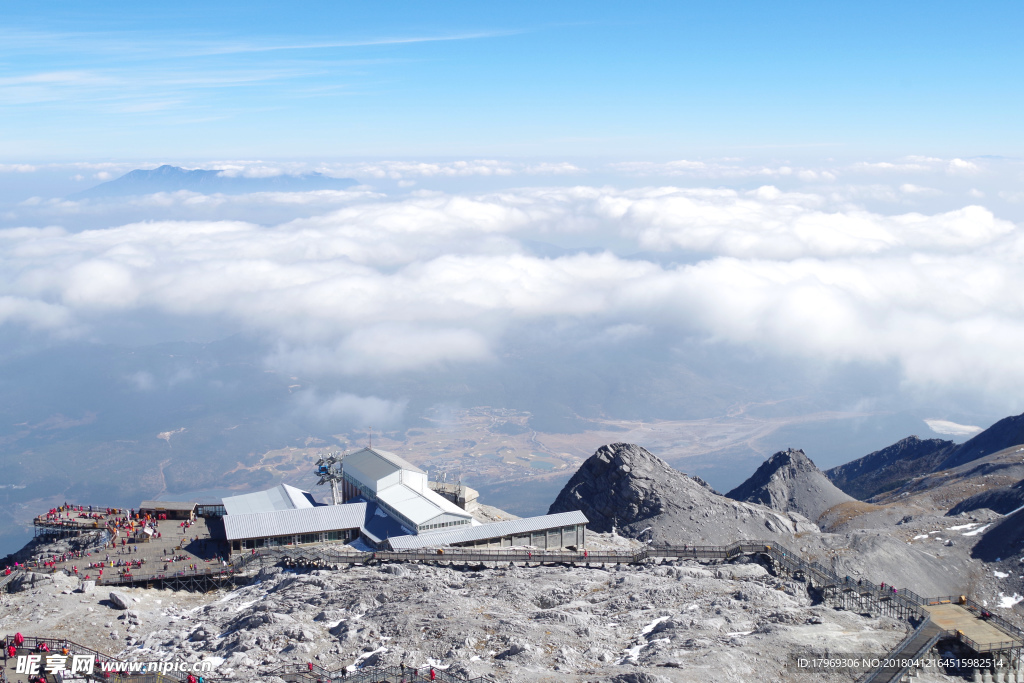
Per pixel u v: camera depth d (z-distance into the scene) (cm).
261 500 15825
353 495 16962
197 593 11562
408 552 12488
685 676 6619
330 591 10144
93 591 10600
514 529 13950
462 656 7531
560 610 8925
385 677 7081
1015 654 7612
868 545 16750
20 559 14162
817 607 9050
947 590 16088
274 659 7856
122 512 15775
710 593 9706
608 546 14900
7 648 8300
